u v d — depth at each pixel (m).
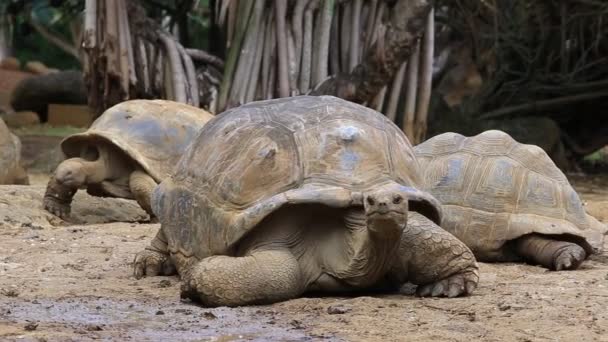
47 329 10.63
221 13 29.81
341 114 12.77
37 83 56.50
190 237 12.88
